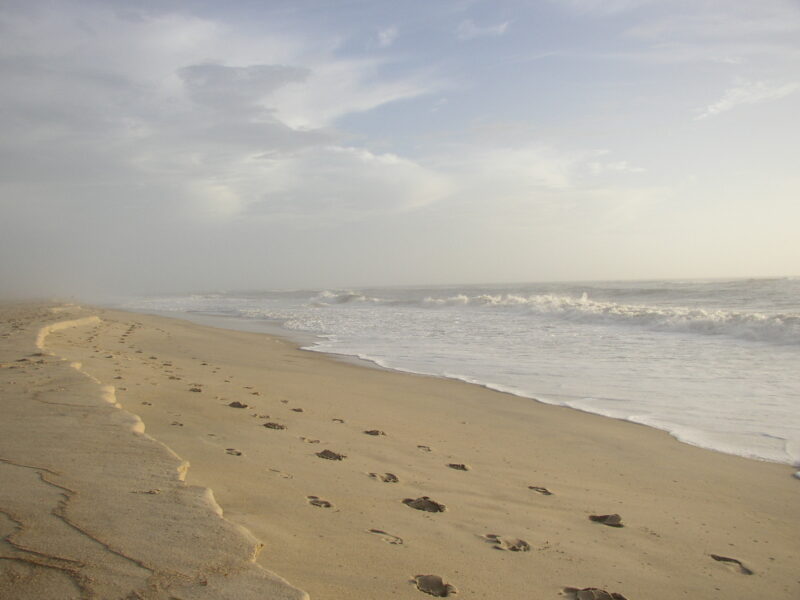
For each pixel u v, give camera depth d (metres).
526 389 9.59
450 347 14.83
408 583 2.95
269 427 6.20
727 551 3.92
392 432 6.66
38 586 2.10
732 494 5.08
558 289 49.50
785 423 7.26
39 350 8.85
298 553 3.11
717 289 34.09
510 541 3.76
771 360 11.49
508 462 5.80
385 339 17.08
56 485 3.12
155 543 2.50
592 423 7.47
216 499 3.79
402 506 4.19
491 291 51.88
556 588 3.16
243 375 10.03
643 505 4.75
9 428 4.24
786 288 33.38
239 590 2.16
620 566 3.55
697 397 8.70
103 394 5.46
